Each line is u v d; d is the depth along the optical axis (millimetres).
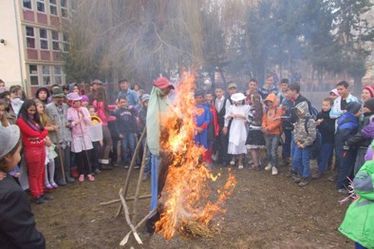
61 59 22875
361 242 2994
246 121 7336
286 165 7531
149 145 4332
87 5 15570
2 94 6199
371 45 22328
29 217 1876
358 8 20047
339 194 5680
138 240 3828
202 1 17484
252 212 4996
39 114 6094
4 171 1930
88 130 6902
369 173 3004
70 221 4852
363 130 5039
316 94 21641
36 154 5441
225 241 4148
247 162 7906
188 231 4320
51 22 27062
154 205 4406
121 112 7645
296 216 4867
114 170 7547
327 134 6484
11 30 24297
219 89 7867
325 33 19859
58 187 6414
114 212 5137
